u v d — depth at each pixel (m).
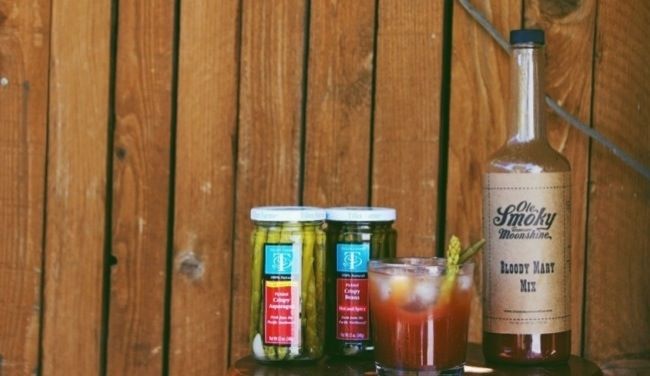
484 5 1.49
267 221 1.30
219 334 1.53
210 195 1.53
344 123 1.51
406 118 1.50
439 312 1.23
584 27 1.47
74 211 1.55
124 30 1.54
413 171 1.50
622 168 1.46
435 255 1.49
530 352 1.27
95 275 1.54
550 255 1.28
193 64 1.53
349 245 1.32
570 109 1.47
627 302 1.46
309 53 1.52
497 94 1.48
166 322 1.54
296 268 1.30
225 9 1.53
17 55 1.55
